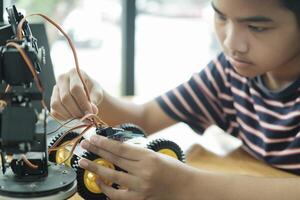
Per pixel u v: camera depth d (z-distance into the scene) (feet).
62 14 5.42
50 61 2.86
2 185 1.81
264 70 2.38
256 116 3.02
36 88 1.67
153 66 5.96
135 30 5.33
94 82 2.75
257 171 2.75
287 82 2.82
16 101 1.66
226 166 2.80
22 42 1.68
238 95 3.13
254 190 1.94
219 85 3.24
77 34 5.51
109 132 2.00
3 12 2.09
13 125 1.60
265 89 2.92
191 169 1.98
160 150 2.07
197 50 6.28
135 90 5.51
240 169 2.76
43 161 1.91
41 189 1.79
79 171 1.94
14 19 1.85
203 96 3.27
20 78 1.61
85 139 2.00
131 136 2.07
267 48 2.24
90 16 5.49
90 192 1.97
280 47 2.25
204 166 2.78
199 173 1.97
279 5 2.12
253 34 2.21
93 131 2.09
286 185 1.98
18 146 1.63
